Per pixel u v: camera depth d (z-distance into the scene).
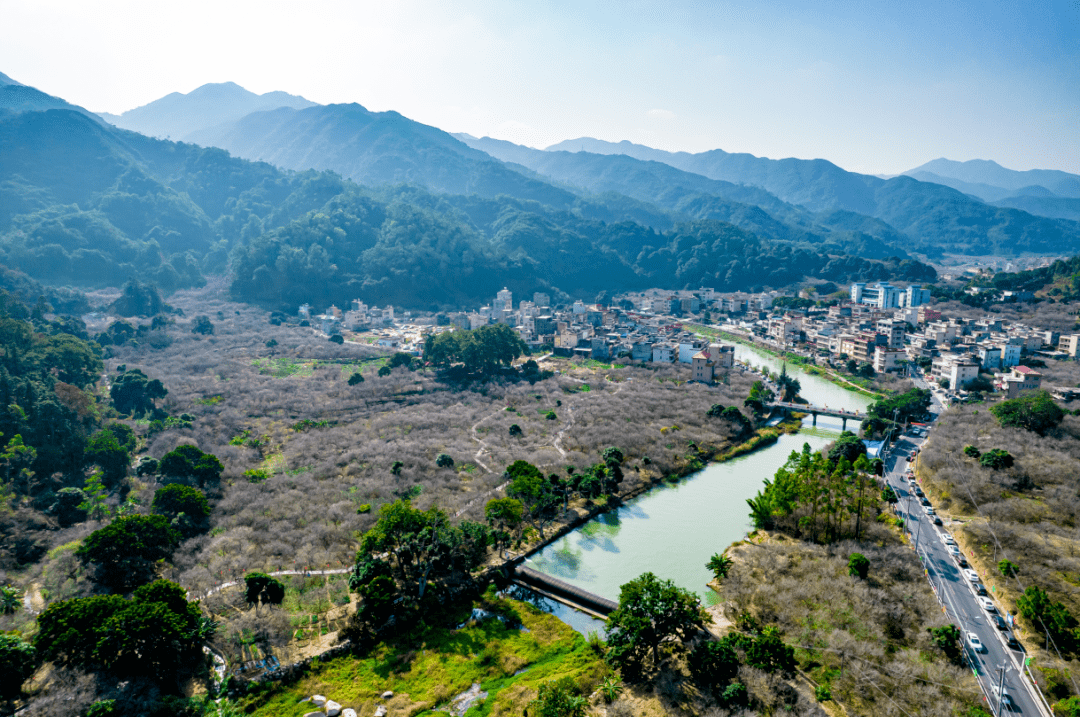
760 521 141.00
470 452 184.50
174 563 122.31
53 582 113.00
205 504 141.25
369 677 96.75
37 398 176.12
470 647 104.12
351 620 107.88
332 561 123.88
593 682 93.62
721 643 92.88
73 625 89.25
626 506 157.75
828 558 120.94
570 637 106.50
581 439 192.12
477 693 93.62
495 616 113.25
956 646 94.50
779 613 104.69
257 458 182.25
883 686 87.06
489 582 123.25
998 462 149.38
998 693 85.81
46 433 166.75
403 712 89.31
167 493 138.00
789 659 91.81
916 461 171.25
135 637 89.00
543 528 143.12
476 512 141.75
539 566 129.25
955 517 136.75
